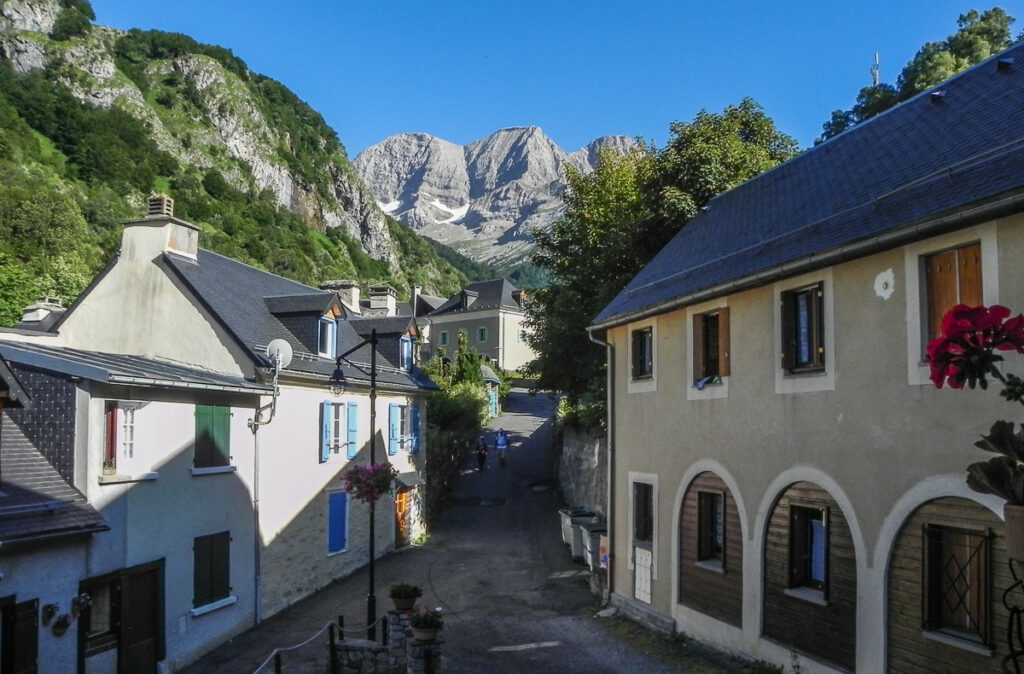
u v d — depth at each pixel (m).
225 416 14.84
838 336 9.71
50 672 10.41
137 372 12.39
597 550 16.89
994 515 7.61
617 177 25.39
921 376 8.45
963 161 8.80
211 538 14.20
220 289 18.31
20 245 50.22
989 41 30.14
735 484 11.58
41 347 12.49
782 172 15.48
